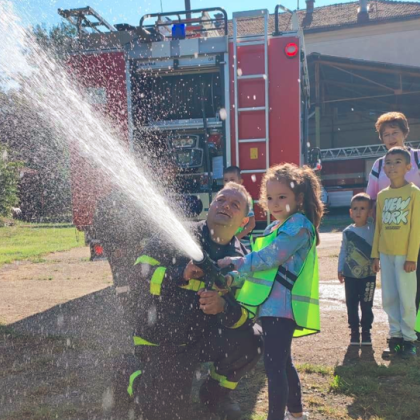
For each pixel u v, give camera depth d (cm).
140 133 672
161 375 299
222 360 312
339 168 2653
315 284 311
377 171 480
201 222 326
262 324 296
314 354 421
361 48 3559
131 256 368
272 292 295
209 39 664
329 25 3597
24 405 329
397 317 418
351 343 444
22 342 467
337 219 2108
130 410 319
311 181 323
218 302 286
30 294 701
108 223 375
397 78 2697
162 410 298
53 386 359
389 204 419
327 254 1028
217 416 311
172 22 707
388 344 421
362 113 3456
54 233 1750
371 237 449
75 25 639
